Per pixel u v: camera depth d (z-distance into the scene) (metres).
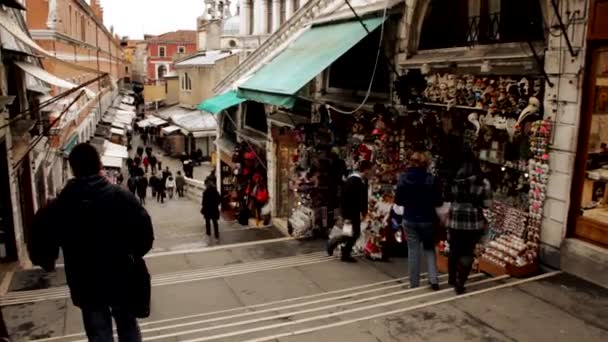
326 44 11.20
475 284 6.62
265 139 16.83
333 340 4.79
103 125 34.66
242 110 19.73
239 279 7.98
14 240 10.49
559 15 6.60
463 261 6.23
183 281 7.98
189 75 43.84
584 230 6.67
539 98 7.09
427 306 5.66
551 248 6.97
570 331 5.09
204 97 42.00
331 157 11.81
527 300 5.89
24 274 9.14
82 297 3.92
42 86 14.68
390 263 8.70
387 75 10.58
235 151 19.23
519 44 7.46
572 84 6.59
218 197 14.02
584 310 5.62
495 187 7.89
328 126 12.05
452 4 9.00
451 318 5.34
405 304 5.96
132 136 54.19
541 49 7.02
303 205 12.30
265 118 17.08
